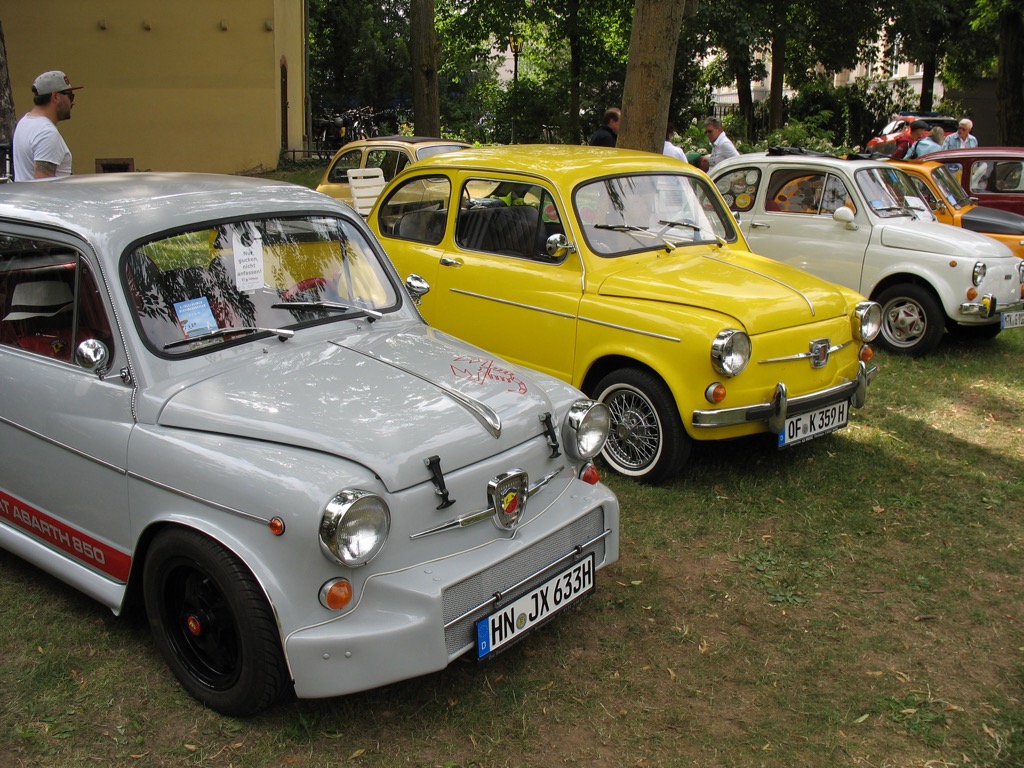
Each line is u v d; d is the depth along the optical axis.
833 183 8.55
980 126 34.44
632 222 5.74
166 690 3.30
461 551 3.14
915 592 4.23
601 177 5.73
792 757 3.11
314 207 4.09
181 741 3.06
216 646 3.17
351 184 11.62
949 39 30.91
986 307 7.79
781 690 3.48
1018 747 3.17
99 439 3.30
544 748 3.11
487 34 28.34
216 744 3.05
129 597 3.39
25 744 3.02
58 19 17.61
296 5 22.59
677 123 27.78
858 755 3.13
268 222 3.86
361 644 2.83
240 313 3.59
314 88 37.69
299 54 23.20
